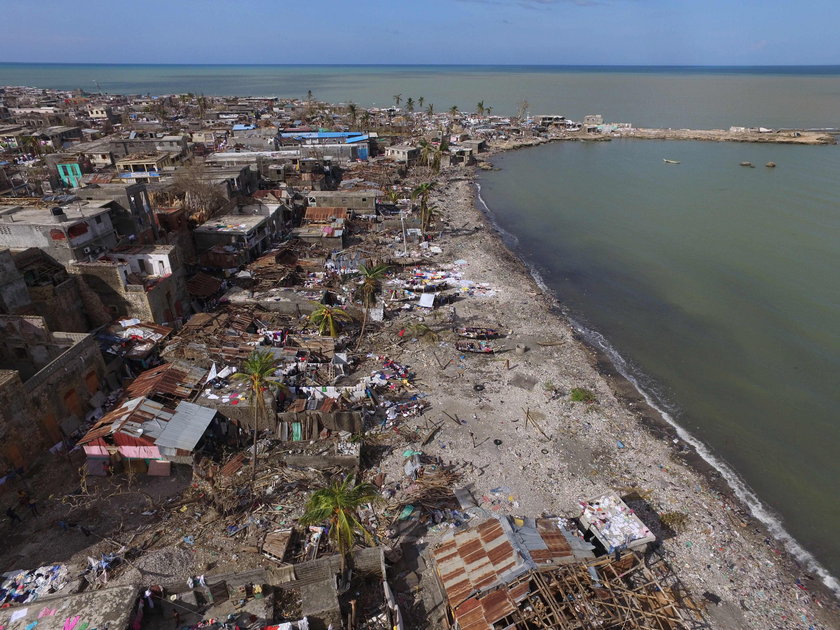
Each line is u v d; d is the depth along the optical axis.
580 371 56.81
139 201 61.19
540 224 108.25
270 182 104.75
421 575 32.75
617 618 28.38
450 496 39.00
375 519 36.56
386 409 48.19
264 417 42.88
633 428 48.41
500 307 70.12
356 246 86.81
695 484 42.19
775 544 37.38
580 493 40.25
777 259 86.62
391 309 67.56
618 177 147.62
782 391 54.44
